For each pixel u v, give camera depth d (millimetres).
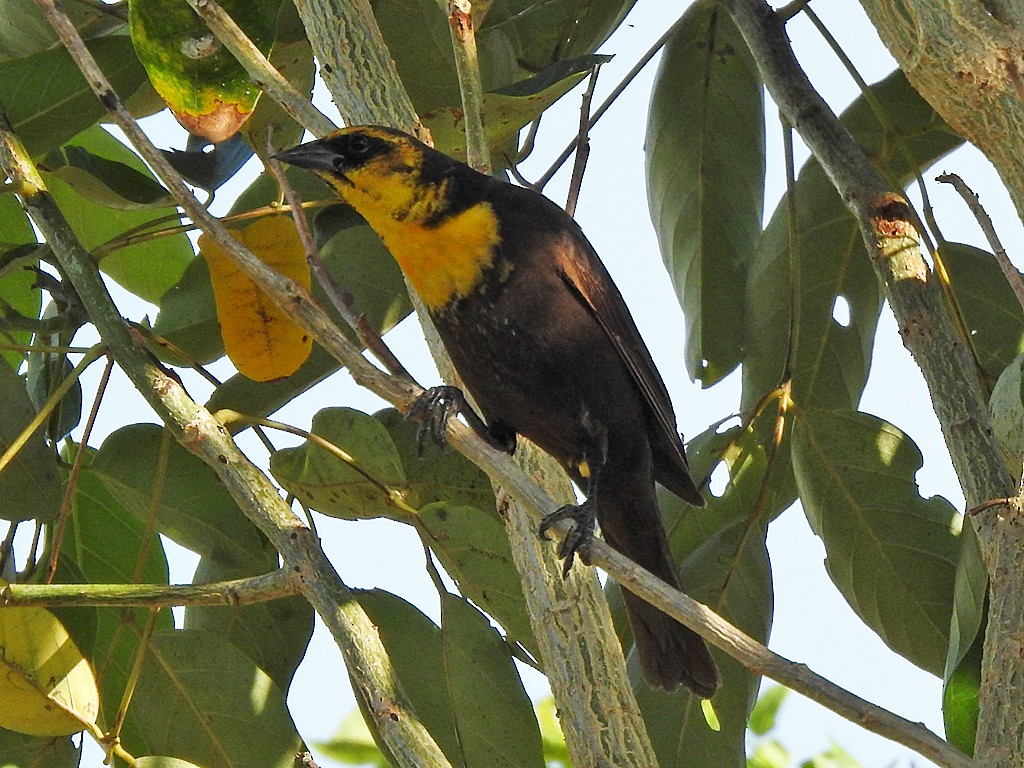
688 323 9828
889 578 8758
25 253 7734
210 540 8039
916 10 6301
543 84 7738
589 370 8133
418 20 8859
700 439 9359
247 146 8586
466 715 7586
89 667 6988
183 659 7531
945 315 7352
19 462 7391
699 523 9242
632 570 5809
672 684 8305
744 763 8617
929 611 8680
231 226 8211
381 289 8688
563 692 6426
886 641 8797
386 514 7684
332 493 7660
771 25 8758
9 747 7363
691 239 9914
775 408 9359
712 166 9953
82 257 6754
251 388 8281
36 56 7855
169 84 7258
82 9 9438
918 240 7629
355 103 7895
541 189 8898
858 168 7938
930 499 8750
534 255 7945
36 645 6871
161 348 8484
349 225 8734
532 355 8039
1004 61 6109
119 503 8375
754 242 9930
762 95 10031
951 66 6188
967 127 6285
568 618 6512
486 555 7652
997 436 6797
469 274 7926
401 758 5766
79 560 8500
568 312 8031
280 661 8438
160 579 8531
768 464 8852
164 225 9719
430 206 7867
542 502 6062
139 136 6051
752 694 8734
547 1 9859
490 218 7934
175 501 7965
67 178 8055
